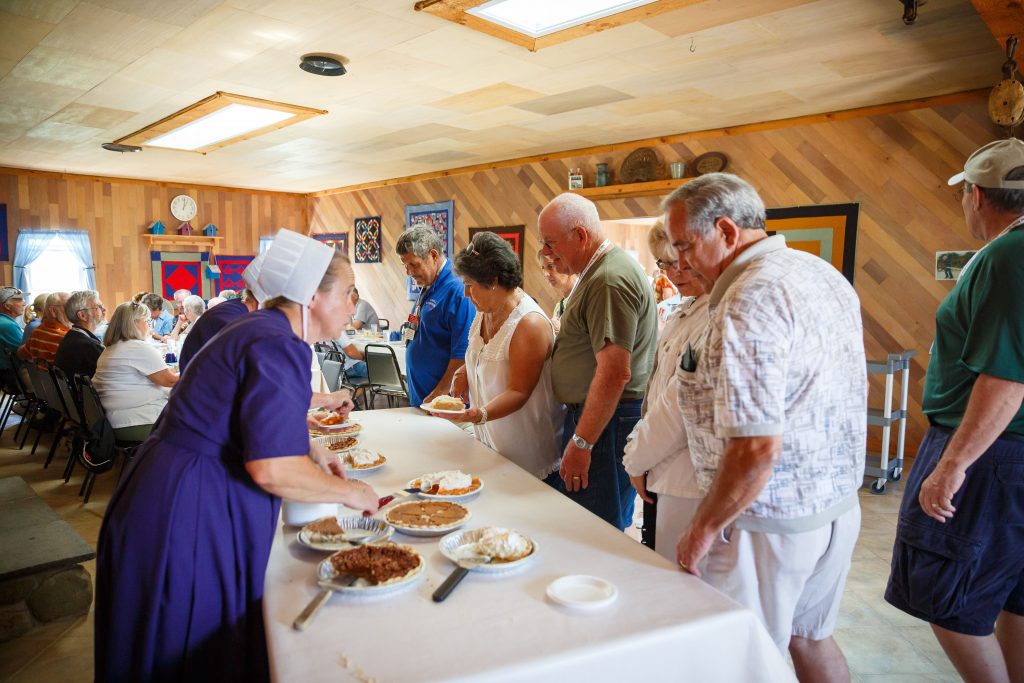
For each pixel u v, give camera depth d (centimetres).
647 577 120
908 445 480
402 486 171
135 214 889
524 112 511
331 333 138
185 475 119
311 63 375
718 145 558
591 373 204
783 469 125
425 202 831
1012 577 158
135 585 119
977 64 387
